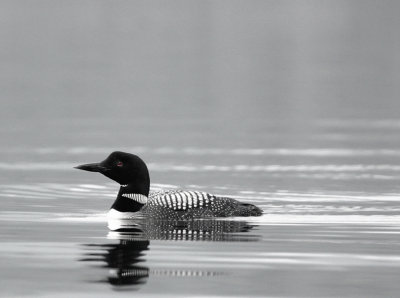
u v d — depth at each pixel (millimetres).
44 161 19828
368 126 26766
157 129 26750
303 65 53688
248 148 22016
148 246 10008
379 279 8336
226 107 34312
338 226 11570
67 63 56000
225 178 17250
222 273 8609
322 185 16188
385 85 41969
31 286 8070
